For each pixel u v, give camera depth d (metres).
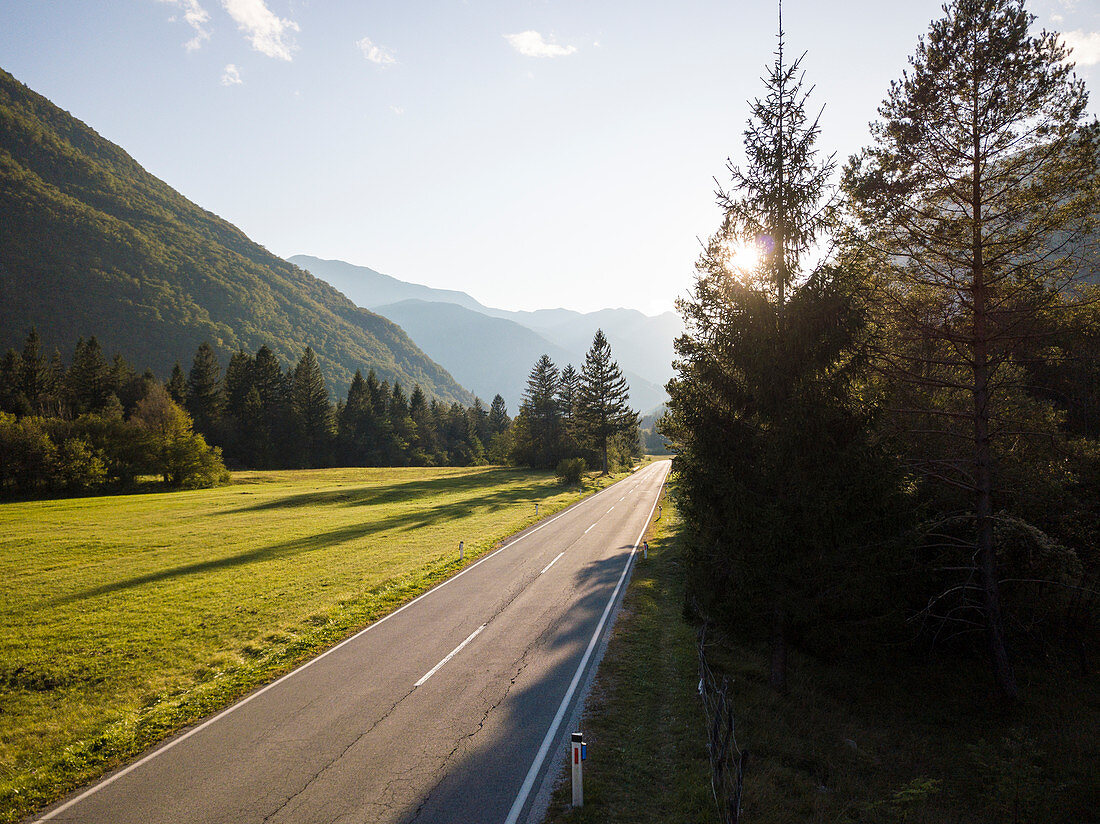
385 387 133.75
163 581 21.69
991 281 14.12
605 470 78.75
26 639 15.45
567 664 13.17
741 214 12.39
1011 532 13.52
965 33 13.46
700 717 10.58
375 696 11.57
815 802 8.69
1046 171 13.28
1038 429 14.98
